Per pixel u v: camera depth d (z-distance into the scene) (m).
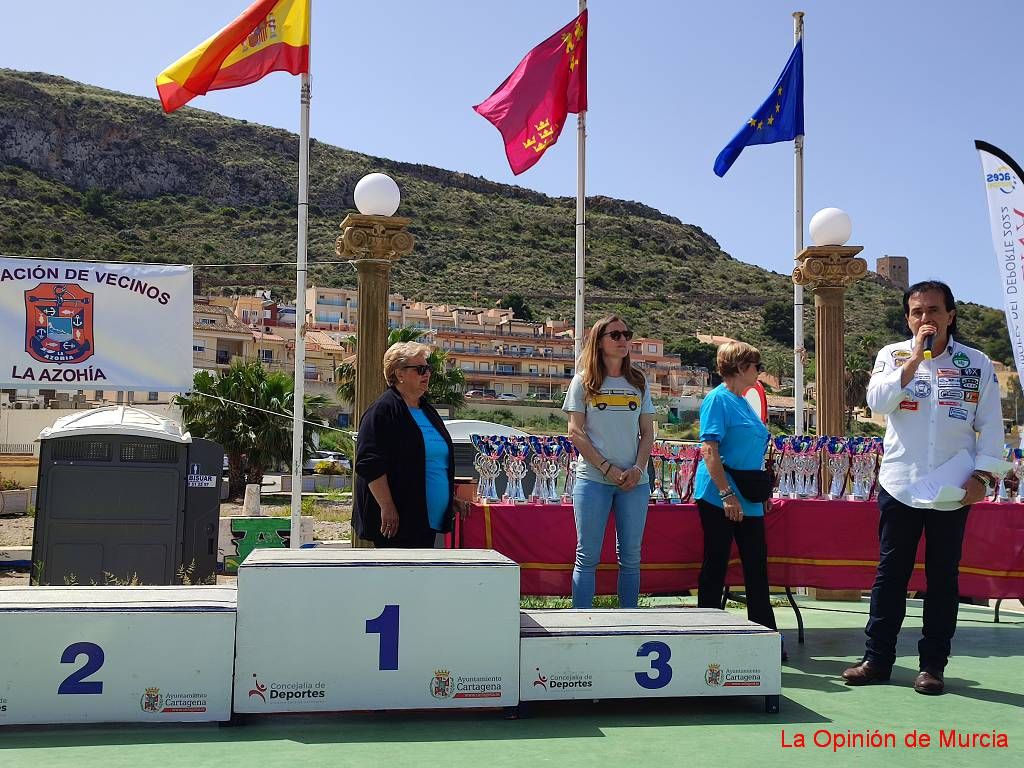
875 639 4.71
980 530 6.22
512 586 3.91
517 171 8.15
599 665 3.97
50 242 101.81
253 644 3.73
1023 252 7.22
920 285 4.73
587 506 5.04
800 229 8.55
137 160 127.81
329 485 36.44
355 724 3.77
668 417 74.50
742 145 8.80
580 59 8.05
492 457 6.13
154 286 8.02
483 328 92.56
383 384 7.20
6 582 9.48
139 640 3.68
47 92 129.25
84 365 7.88
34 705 3.61
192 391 8.09
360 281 7.21
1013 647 5.76
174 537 7.73
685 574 6.03
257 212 126.12
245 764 3.20
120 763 3.18
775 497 6.30
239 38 7.39
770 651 4.09
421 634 3.83
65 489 7.61
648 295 121.31
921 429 4.66
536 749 3.45
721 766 3.27
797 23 8.72
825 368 8.12
